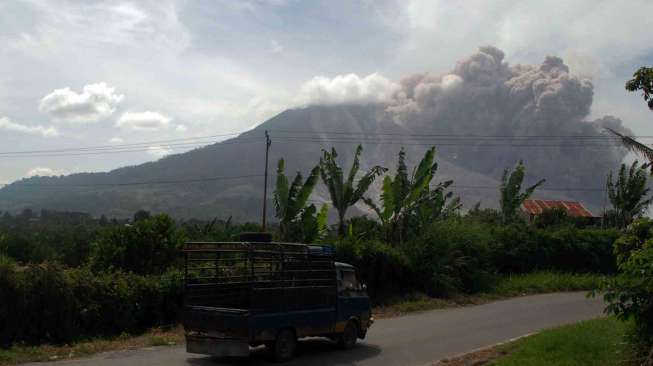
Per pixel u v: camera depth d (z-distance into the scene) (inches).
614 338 550.6
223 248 592.7
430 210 1268.5
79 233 1529.3
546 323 810.2
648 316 427.2
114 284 651.5
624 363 449.4
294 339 529.0
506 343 606.5
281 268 525.7
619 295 427.2
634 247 446.6
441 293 1125.1
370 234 1220.5
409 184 1218.0
